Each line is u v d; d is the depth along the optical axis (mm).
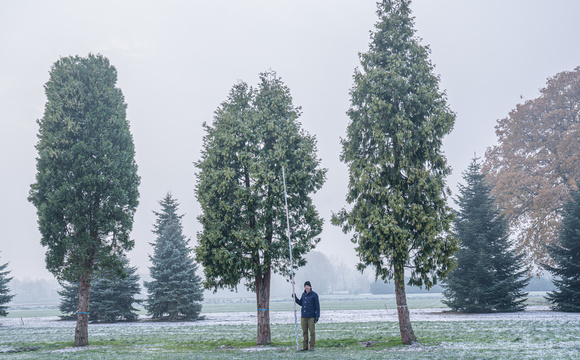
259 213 20156
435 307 51750
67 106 24156
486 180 55781
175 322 42375
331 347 16906
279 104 21500
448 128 18047
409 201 17562
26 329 35688
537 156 52875
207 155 21734
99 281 46750
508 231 50219
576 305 36969
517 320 27391
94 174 23359
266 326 19812
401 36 19484
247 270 20078
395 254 16969
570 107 53281
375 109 18156
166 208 50469
